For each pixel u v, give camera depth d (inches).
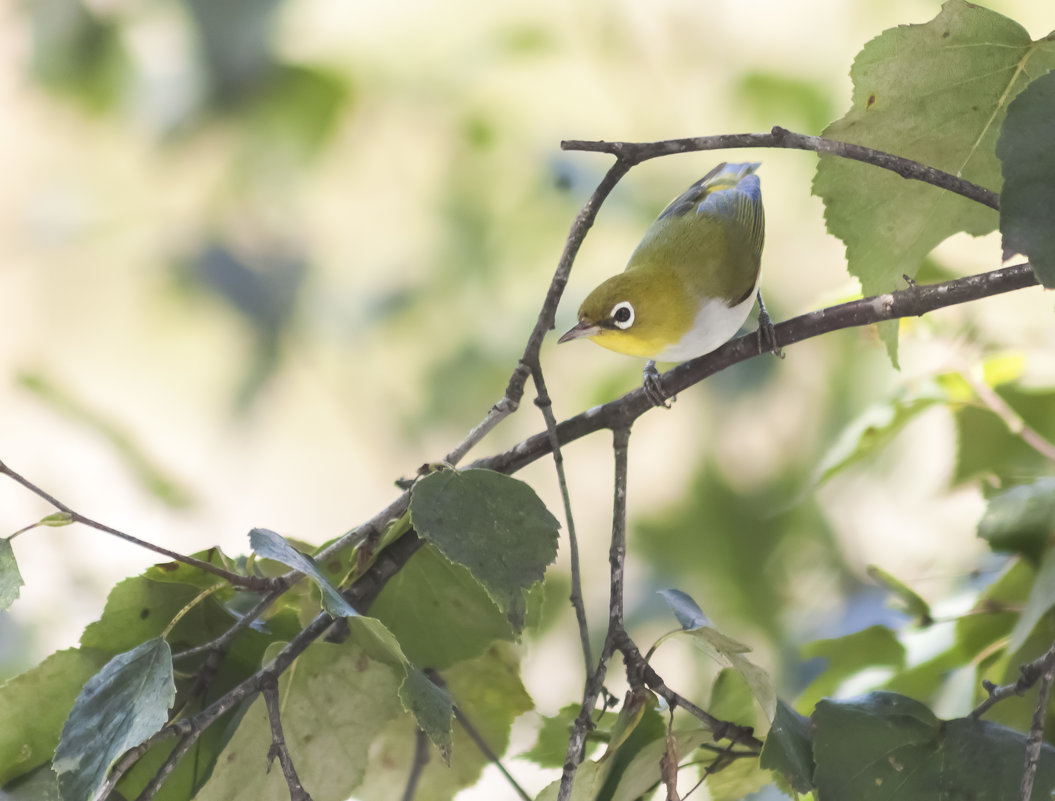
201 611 135.1
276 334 371.9
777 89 337.4
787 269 313.0
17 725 128.1
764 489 289.0
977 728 122.3
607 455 324.8
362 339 363.6
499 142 357.7
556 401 329.7
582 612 120.4
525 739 154.9
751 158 329.1
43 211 395.2
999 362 186.7
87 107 379.9
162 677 113.6
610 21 347.9
